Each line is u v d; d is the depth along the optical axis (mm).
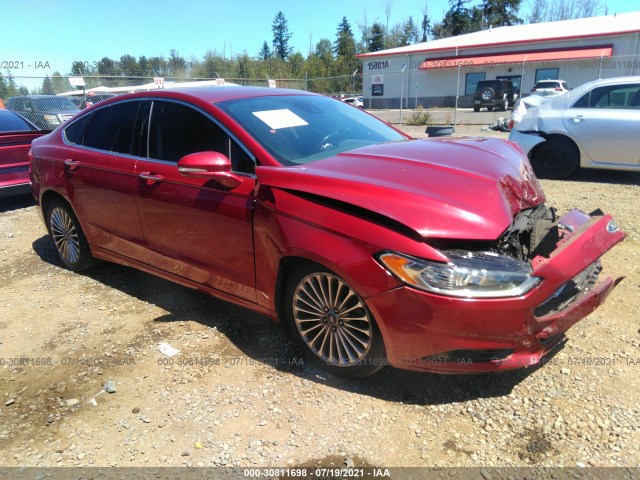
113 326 3648
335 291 2709
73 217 4477
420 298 2361
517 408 2605
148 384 2951
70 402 2828
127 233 3906
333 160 3012
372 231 2471
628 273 4066
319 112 3787
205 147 3311
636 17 35719
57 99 16172
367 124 3963
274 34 90750
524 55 33094
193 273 3494
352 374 2807
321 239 2617
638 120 7039
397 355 2537
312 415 2629
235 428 2566
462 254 2381
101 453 2449
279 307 3031
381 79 38656
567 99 7711
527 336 2420
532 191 2973
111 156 3916
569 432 2430
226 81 22766
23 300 4188
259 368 3041
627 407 2566
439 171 2758
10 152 6848
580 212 3305
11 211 7270
